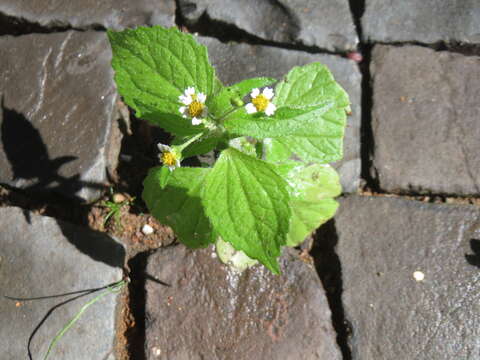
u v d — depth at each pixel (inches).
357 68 7.0
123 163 6.8
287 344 5.8
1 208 6.3
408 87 6.8
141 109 4.9
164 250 6.2
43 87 6.9
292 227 6.0
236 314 5.9
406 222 6.3
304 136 5.8
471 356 5.6
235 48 7.2
